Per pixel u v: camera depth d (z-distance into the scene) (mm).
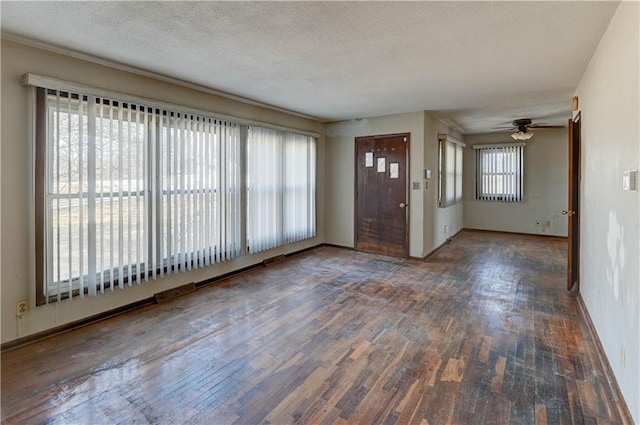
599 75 2750
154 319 3186
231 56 2982
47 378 2252
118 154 3189
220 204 4219
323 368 2377
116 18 2291
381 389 2137
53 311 2859
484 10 2199
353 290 3998
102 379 2246
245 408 1968
